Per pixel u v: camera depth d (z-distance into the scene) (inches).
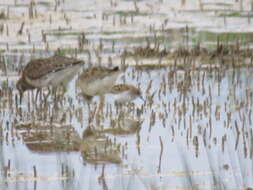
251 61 1243.2
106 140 878.4
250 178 764.0
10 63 1267.2
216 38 1471.5
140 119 984.3
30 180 752.3
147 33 1507.1
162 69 1261.1
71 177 759.7
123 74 1212.5
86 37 1464.1
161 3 1770.4
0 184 739.4
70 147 866.8
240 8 1734.7
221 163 810.8
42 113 991.0
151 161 815.7
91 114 979.3
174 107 1027.3
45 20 1576.0
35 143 878.4
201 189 730.2
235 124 888.3
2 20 1552.7
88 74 1019.3
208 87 1139.9
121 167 797.2
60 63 1064.2
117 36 1478.8
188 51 1355.8
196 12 1702.8
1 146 858.1
